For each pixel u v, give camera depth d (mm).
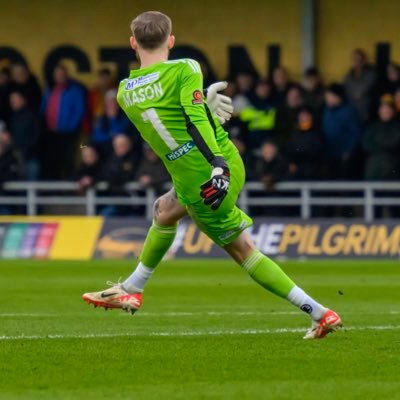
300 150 63031
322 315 26766
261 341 26812
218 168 25250
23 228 64562
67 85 69562
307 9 70312
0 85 70125
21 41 74875
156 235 27875
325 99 63719
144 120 26609
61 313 34281
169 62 26312
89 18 74188
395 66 63562
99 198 66688
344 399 20000
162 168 64688
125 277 49188
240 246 26953
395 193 65938
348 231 61281
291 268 54969
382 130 62188
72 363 23641
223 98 27656
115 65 74250
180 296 40656
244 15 72125
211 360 23969
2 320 32219
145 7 73562
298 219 62031
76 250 63469
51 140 69875
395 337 27500
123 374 22406
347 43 70812
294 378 21984
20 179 69062
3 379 21938
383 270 53562
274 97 64188
